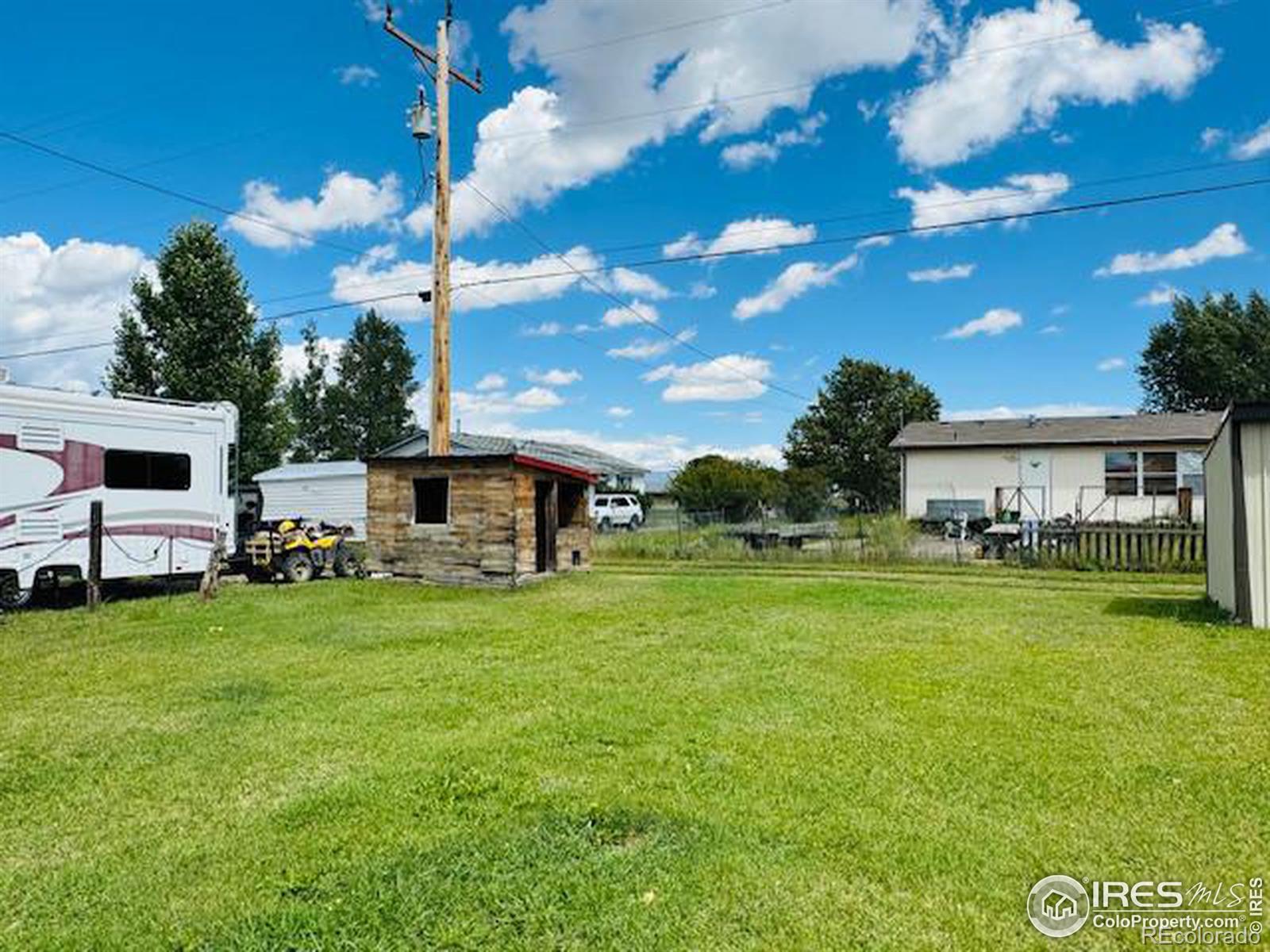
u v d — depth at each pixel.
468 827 3.68
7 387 10.52
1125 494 25.62
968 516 25.89
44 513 10.90
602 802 3.93
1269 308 41.84
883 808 3.84
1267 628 8.62
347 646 8.17
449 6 15.22
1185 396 44.22
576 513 16.45
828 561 17.78
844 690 6.08
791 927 2.83
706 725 5.20
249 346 28.22
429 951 2.71
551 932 2.80
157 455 12.38
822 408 44.69
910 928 2.82
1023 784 4.12
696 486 29.73
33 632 9.05
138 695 6.24
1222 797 3.92
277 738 5.07
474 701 5.90
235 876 3.28
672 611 10.42
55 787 4.30
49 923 2.95
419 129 15.24
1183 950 2.70
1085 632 8.52
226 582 14.34
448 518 13.85
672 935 2.78
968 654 7.42
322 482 27.45
